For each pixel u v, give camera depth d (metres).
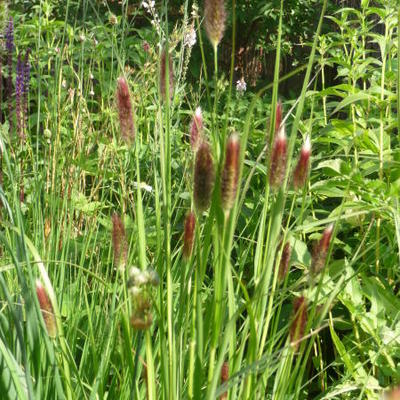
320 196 1.54
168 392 0.68
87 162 1.48
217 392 0.60
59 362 0.80
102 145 1.54
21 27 2.28
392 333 1.06
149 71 1.70
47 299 0.65
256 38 3.99
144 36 2.37
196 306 0.65
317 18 3.44
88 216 1.46
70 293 1.09
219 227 0.61
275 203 0.66
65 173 1.41
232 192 0.57
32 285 0.74
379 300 1.14
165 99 0.69
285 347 0.62
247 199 1.56
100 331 1.00
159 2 3.09
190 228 0.67
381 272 1.41
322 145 1.79
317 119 1.84
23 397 0.70
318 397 1.02
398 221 0.81
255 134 1.77
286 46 3.91
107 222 1.40
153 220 1.40
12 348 0.86
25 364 0.67
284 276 0.76
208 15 0.63
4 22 0.95
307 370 1.30
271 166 0.64
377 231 1.29
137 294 0.55
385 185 1.20
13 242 1.04
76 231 1.42
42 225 1.13
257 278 0.72
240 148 0.58
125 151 1.57
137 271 0.55
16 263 0.70
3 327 0.88
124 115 0.67
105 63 2.23
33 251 0.68
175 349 0.71
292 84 3.52
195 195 0.61
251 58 4.09
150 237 1.37
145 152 1.51
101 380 0.81
